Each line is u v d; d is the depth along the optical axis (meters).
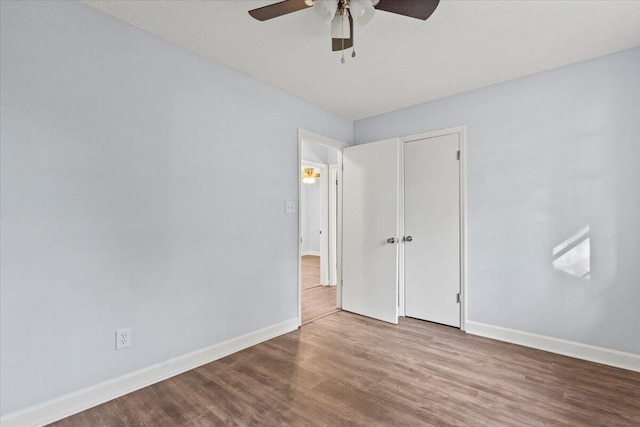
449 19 1.94
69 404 1.76
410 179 3.48
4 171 1.58
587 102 2.44
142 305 2.07
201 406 1.84
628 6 1.81
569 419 1.71
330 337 2.93
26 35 1.64
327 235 5.09
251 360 2.45
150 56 2.12
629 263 2.27
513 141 2.78
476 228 2.99
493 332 2.87
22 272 1.62
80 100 1.82
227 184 2.57
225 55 2.40
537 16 1.91
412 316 3.48
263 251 2.86
